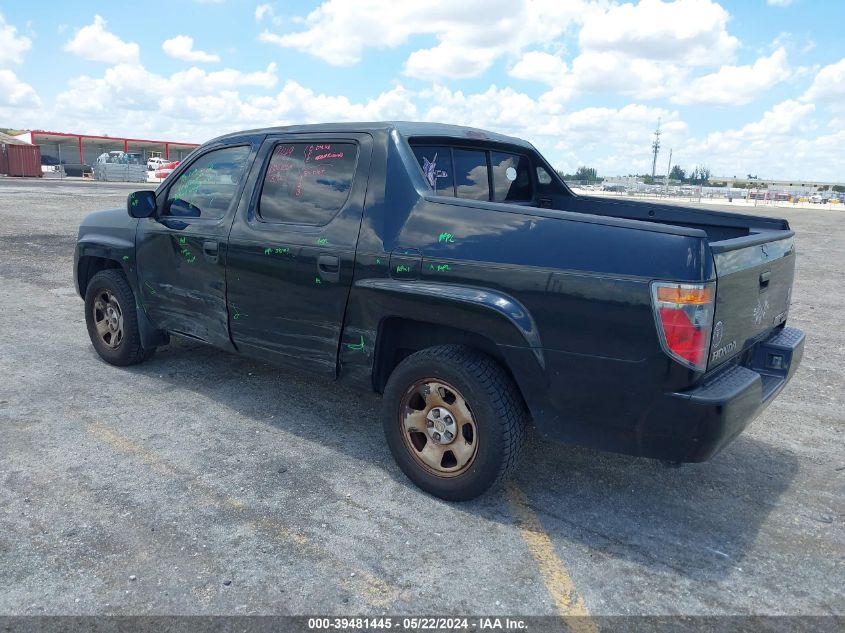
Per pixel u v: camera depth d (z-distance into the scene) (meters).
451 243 3.28
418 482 3.55
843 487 3.81
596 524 3.33
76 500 3.40
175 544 3.04
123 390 4.98
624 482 3.78
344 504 3.44
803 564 3.05
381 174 3.61
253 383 5.21
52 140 61.97
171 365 5.57
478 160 4.44
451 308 3.22
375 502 3.47
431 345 3.58
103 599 2.66
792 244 3.91
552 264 2.99
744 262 3.11
